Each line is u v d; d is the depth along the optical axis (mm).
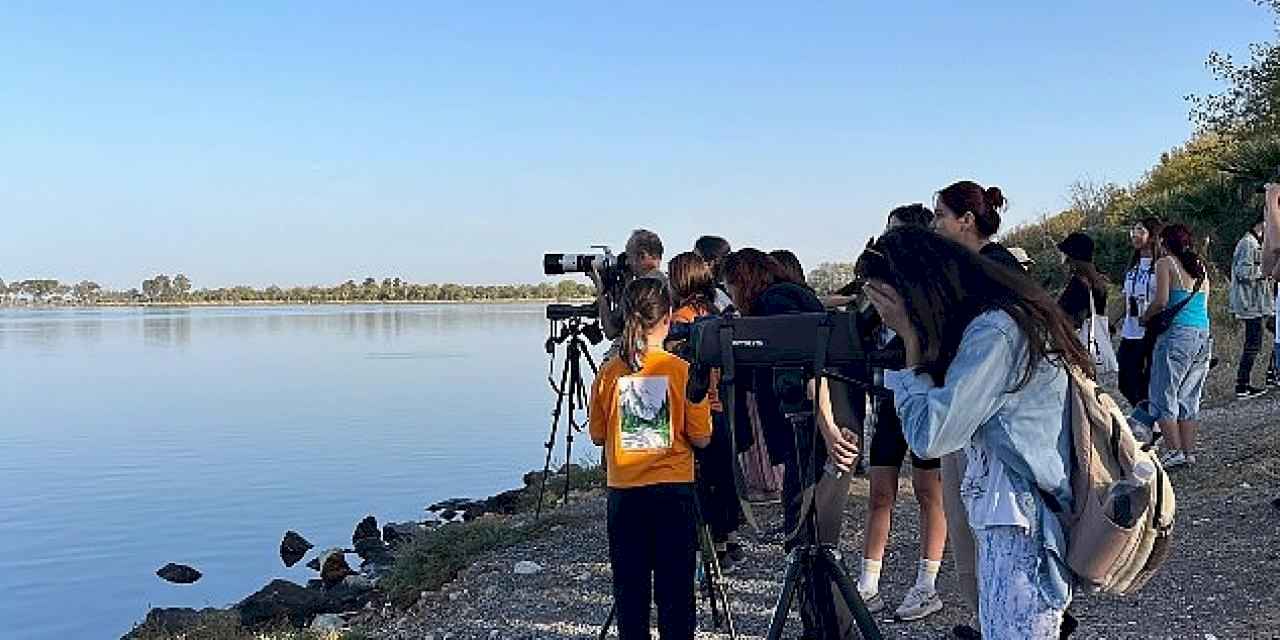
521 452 20016
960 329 3250
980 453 3330
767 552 7367
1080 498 3240
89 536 13875
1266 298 12070
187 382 37281
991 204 5102
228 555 12844
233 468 18984
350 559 12289
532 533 8289
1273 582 5820
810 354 3973
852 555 7094
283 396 31375
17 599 11141
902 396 3293
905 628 5660
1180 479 8352
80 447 21922
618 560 5027
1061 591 3213
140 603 10922
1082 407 3238
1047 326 3205
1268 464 8211
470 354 48656
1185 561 6371
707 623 5926
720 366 4105
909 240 3359
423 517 14438
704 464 6566
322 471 18469
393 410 27078
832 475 5055
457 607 6707
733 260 5828
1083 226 30016
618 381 5004
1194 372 8609
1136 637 5262
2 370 44219
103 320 113875
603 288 7691
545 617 6289
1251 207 18703
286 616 8727
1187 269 8547
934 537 5762
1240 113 24391
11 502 16219
